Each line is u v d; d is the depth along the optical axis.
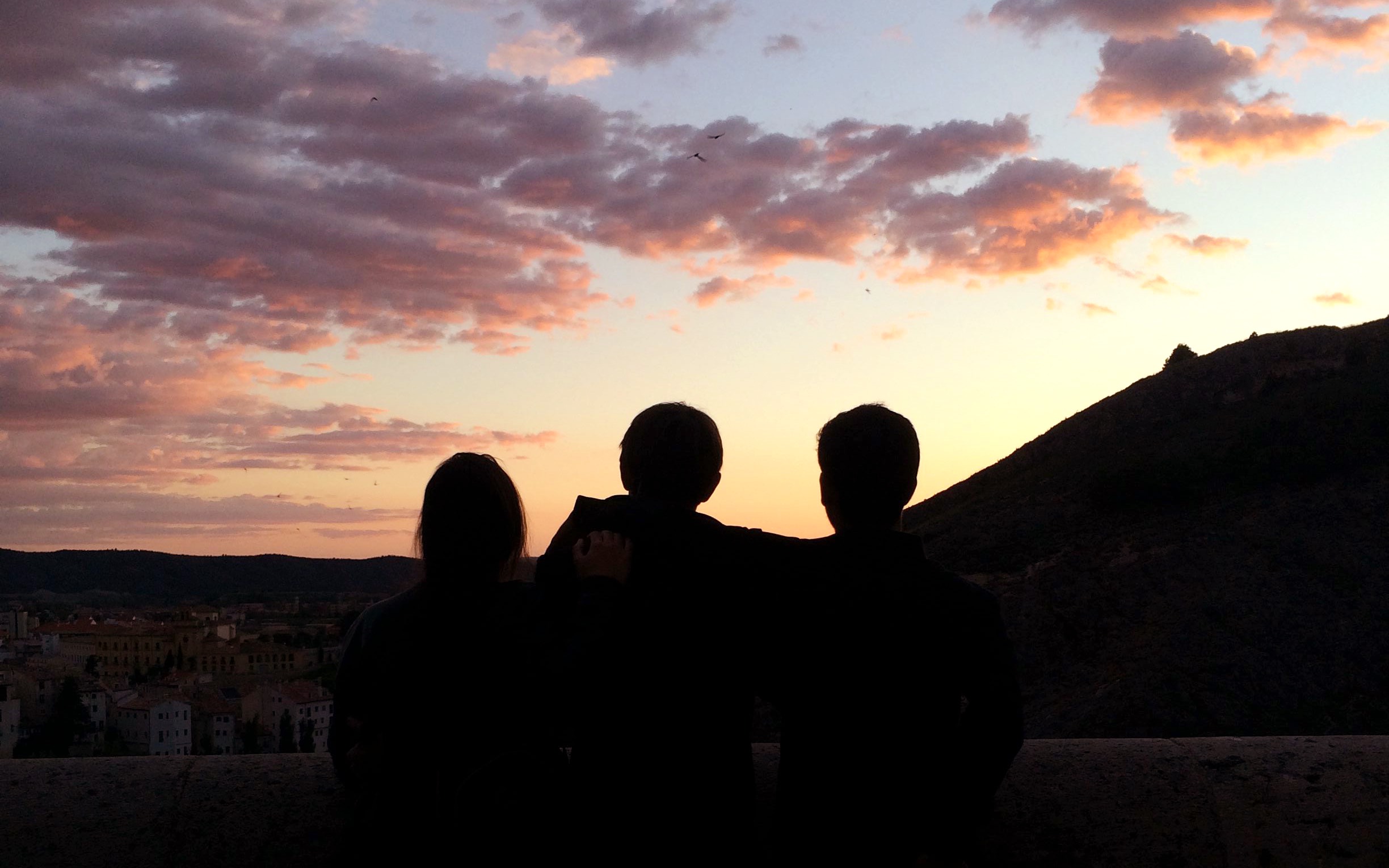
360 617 2.31
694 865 2.00
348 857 2.17
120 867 2.49
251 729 66.31
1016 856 2.62
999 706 1.94
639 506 2.15
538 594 2.19
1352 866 2.58
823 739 2.02
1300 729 25.55
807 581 2.06
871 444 2.14
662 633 2.04
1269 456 42.44
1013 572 40.91
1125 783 2.74
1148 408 56.00
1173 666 29.20
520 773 2.09
